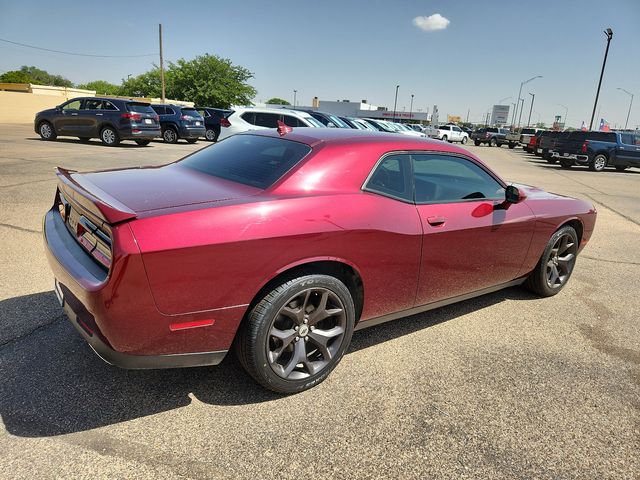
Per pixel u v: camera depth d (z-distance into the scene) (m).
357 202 2.85
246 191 2.70
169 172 3.24
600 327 4.02
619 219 9.19
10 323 3.37
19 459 2.15
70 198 2.72
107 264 2.27
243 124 14.73
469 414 2.71
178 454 2.26
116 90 74.94
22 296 3.80
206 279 2.33
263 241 2.45
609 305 4.54
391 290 3.14
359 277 2.95
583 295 4.77
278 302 2.56
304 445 2.37
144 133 16.75
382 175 3.07
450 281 3.53
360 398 2.80
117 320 2.20
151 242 2.19
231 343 2.53
